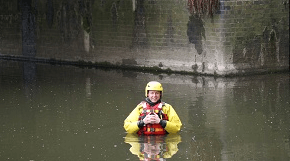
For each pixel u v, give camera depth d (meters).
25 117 9.89
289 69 14.86
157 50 15.26
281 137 8.34
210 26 14.20
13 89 12.73
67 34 17.06
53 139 8.40
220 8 13.97
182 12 14.60
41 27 17.64
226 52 14.09
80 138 8.41
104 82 13.52
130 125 8.38
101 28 16.31
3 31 18.53
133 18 15.56
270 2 14.34
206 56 14.38
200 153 7.55
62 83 13.45
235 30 14.06
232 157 7.39
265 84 12.86
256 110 10.15
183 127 8.96
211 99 11.22
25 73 15.18
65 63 17.25
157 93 8.39
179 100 11.16
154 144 7.98
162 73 14.97
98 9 16.28
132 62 15.80
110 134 8.59
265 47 14.46
